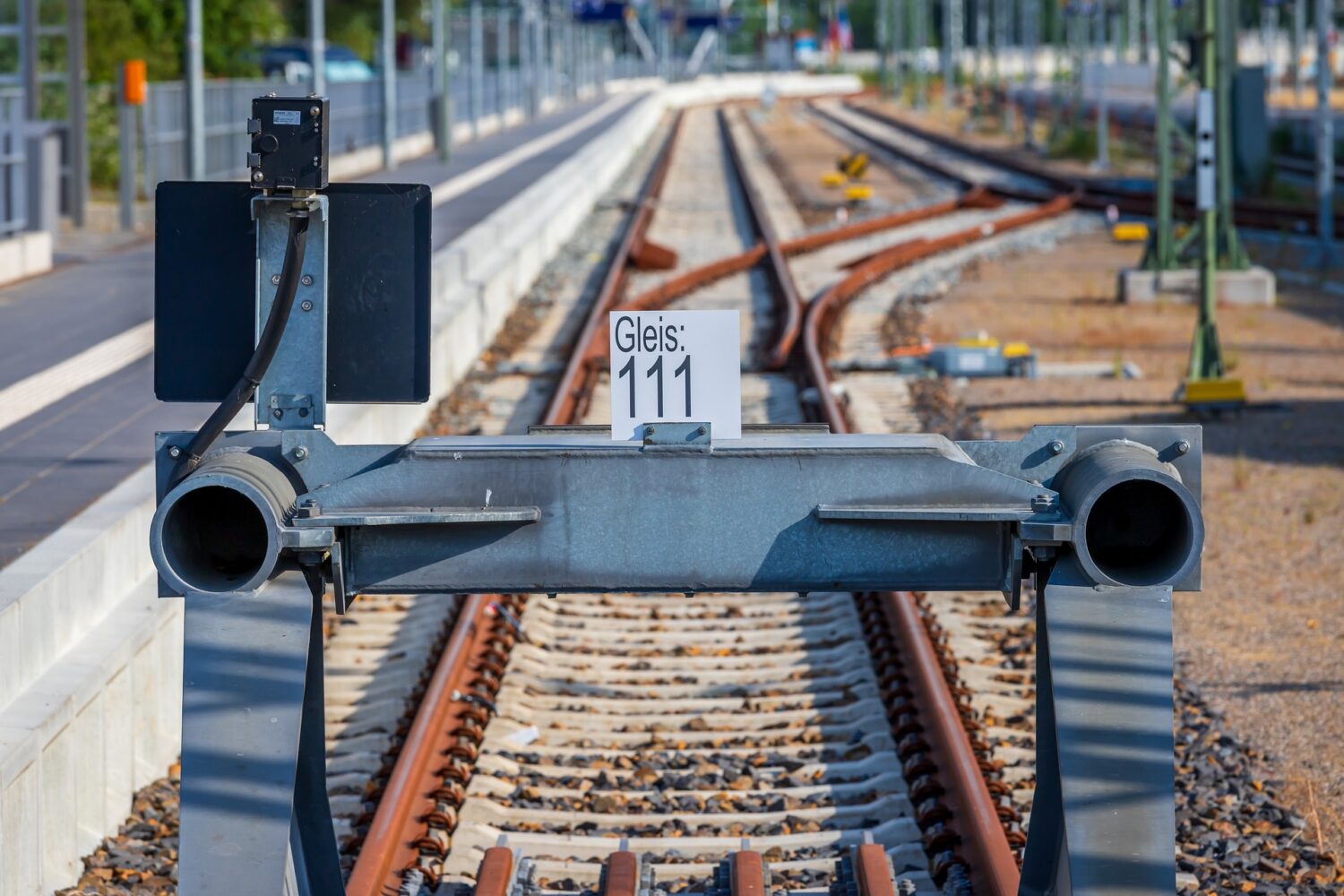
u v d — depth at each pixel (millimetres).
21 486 31188
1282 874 20359
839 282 78938
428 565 14070
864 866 19234
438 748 23359
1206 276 52719
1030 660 28219
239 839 13547
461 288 60688
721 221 116250
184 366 14719
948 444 14469
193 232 14656
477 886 18812
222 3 153125
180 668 25938
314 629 15711
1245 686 27672
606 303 71750
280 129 13898
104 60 137125
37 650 21406
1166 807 13672
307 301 14422
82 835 21125
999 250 96250
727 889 19688
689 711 25984
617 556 14094
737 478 14055
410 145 146125
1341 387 55938
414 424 46938
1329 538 37062
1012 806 21844
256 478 13445
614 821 21875
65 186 84375
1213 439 48031
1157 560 14195
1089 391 55188
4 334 51375
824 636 29516
